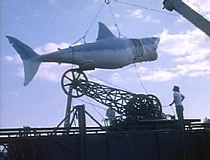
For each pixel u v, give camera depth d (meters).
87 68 31.27
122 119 27.70
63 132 20.83
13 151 19.11
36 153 19.56
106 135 21.98
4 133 19.11
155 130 24.59
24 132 19.59
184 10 27.30
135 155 22.86
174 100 25.00
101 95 29.58
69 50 30.75
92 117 21.48
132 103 28.27
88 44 31.83
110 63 32.66
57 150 20.25
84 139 20.88
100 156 21.56
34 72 30.41
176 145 24.64
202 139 25.88
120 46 33.28
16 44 30.69
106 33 34.03
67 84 30.67
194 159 25.28
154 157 23.64
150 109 28.39
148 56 35.19
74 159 20.64
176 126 26.72
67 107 30.25
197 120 26.80
